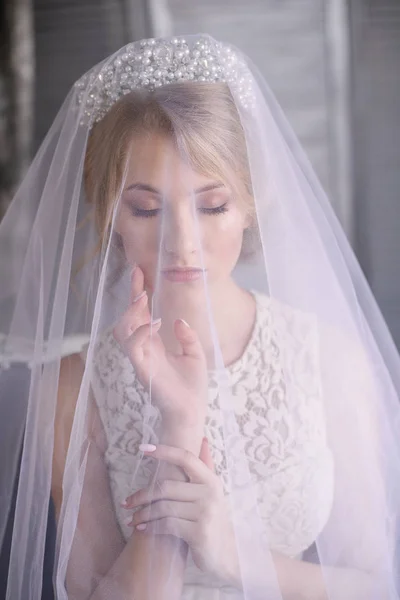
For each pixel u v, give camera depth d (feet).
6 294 3.55
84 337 3.40
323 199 3.79
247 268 3.55
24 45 9.33
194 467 3.23
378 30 8.86
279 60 9.03
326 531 3.41
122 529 3.33
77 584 3.25
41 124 9.39
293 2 8.94
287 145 3.55
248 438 3.47
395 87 8.91
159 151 3.25
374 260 8.97
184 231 3.26
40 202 3.52
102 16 9.19
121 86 3.40
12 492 3.51
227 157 3.29
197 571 3.34
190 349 3.31
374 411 3.49
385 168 8.96
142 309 3.32
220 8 9.07
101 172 3.36
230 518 3.25
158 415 3.31
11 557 3.28
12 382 3.48
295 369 3.46
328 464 3.45
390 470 3.47
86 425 3.34
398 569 3.46
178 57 3.39
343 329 3.50
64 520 3.23
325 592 3.32
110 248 3.33
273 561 3.34
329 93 8.98
